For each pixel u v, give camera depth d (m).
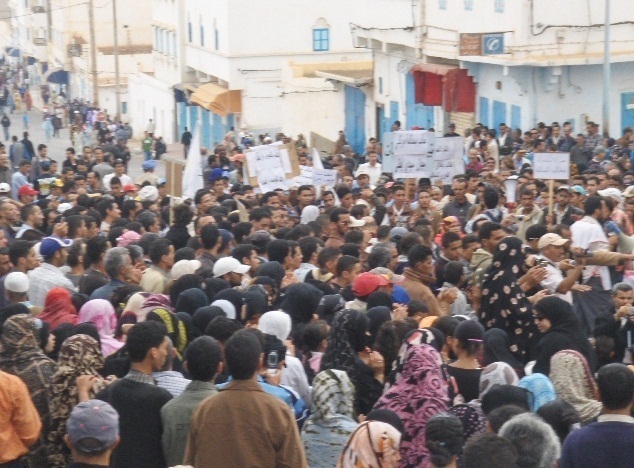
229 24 55.75
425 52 38.56
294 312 10.93
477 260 12.66
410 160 20.75
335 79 47.00
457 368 9.21
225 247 14.59
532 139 29.67
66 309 11.22
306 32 56.16
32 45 105.19
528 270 11.91
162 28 70.75
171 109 67.19
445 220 15.20
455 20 36.44
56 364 8.88
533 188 18.88
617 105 33.19
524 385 8.55
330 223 16.20
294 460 7.45
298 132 49.81
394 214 19.39
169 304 10.86
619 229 14.99
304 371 9.52
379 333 9.26
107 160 33.78
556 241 12.87
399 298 11.62
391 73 43.28
